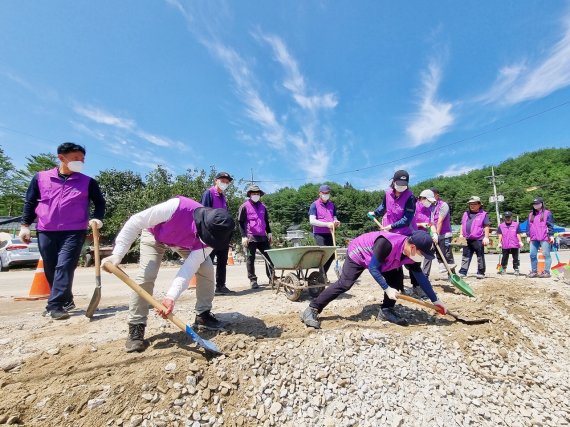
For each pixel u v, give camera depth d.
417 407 3.08
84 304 5.34
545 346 4.67
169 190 20.16
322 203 6.38
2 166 34.03
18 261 13.41
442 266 7.73
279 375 3.11
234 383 2.93
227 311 4.54
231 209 20.80
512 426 3.13
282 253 5.09
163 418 2.55
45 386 2.66
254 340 3.46
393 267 4.23
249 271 6.68
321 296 3.94
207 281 3.65
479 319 4.54
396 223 5.04
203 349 3.24
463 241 7.93
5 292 7.07
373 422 2.86
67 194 4.28
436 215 7.27
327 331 3.81
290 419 2.77
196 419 2.61
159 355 3.08
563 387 3.87
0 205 33.78
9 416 2.39
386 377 3.31
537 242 8.68
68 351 3.17
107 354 3.10
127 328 3.80
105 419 2.48
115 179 27.39
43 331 3.70
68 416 2.47
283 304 5.00
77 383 2.69
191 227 3.07
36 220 4.51
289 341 3.53
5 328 3.80
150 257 3.33
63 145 4.21
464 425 3.02
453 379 3.50
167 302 2.95
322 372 3.21
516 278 8.11
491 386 3.58
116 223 19.97
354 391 3.11
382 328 4.07
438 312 4.60
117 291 6.98
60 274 4.22
